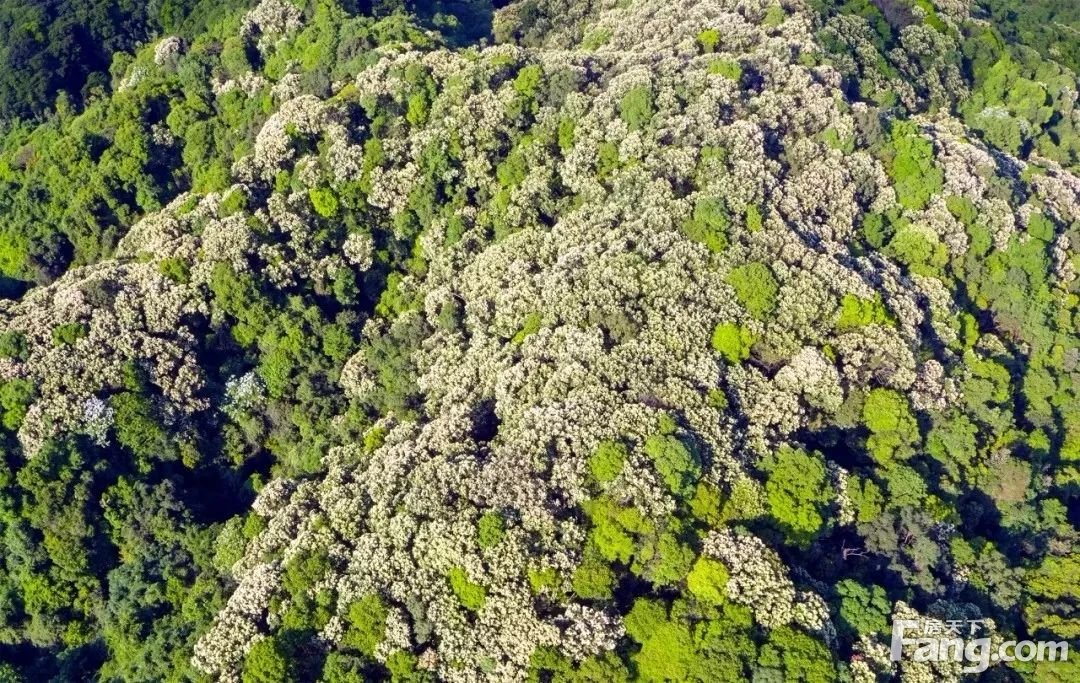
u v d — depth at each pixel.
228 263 65.19
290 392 64.31
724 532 48.28
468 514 48.47
